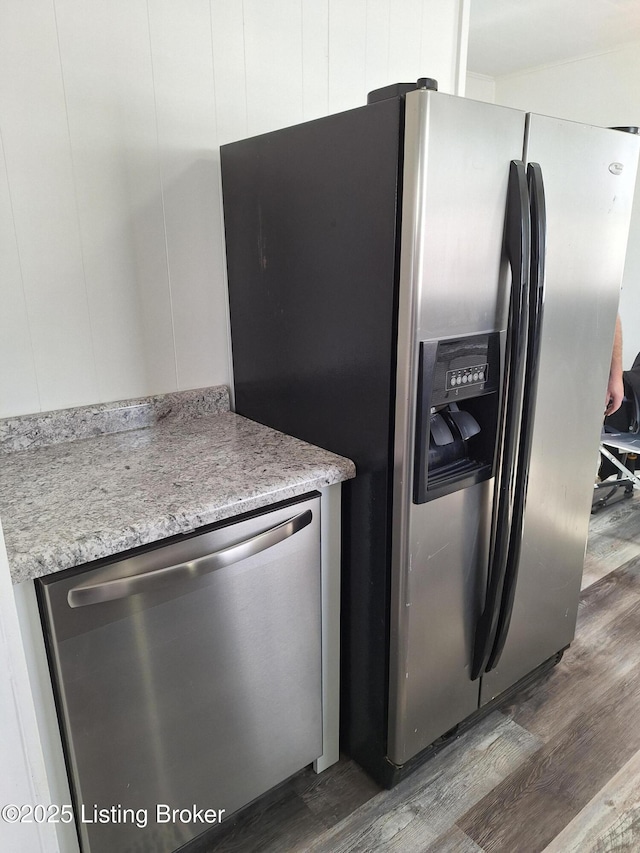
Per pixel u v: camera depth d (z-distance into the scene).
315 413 1.51
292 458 1.43
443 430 1.39
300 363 1.54
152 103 1.54
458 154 1.17
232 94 1.67
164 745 1.21
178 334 1.73
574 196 1.44
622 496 3.49
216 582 1.20
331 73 1.87
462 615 1.53
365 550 1.44
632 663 2.04
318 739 1.54
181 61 1.56
